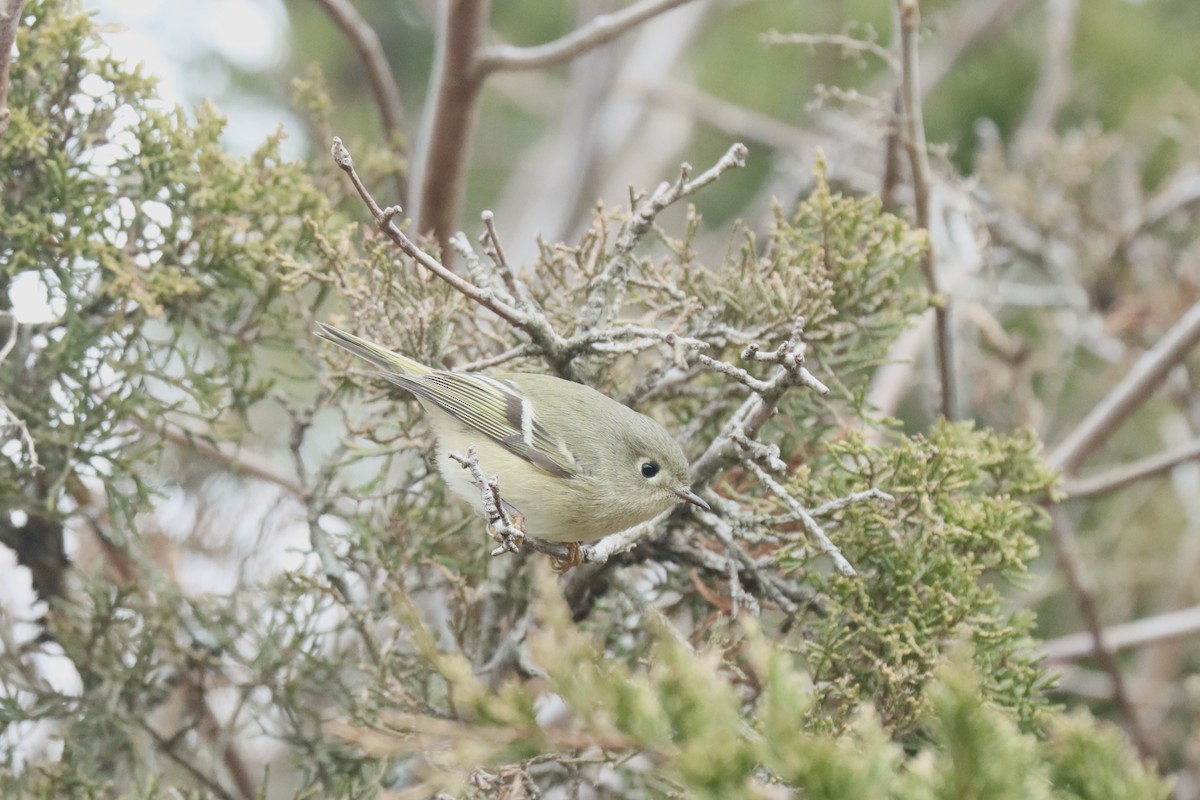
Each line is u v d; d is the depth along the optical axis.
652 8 10.02
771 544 7.95
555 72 19.41
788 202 12.80
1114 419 11.10
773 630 8.29
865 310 8.16
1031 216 13.20
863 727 4.43
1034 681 6.95
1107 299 13.24
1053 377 15.15
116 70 8.11
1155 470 10.97
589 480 7.73
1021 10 17.33
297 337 8.57
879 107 9.43
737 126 15.39
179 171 8.07
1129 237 13.05
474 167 19.97
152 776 7.45
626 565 7.80
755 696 7.30
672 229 17.47
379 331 7.75
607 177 17.81
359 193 6.38
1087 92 15.73
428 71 18.45
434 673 7.59
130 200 8.14
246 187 8.16
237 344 8.32
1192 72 16.50
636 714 4.34
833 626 6.87
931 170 10.78
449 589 8.38
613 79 15.59
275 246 8.01
